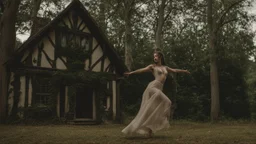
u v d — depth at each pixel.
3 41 17.14
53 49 18.06
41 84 17.50
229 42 25.59
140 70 6.74
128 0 24.08
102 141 6.17
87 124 17.53
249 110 31.50
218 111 24.47
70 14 18.81
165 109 6.38
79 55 18.72
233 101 30.72
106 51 19.89
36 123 16.67
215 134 7.93
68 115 17.61
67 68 18.34
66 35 18.70
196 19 26.80
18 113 16.70
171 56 31.61
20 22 23.02
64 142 6.14
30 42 16.97
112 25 29.08
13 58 16.50
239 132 8.95
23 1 22.64
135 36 28.20
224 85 31.22
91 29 19.53
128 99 28.58
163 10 24.75
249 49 25.27
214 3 25.59
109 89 19.52
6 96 16.67
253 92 35.91
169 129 11.73
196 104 29.28
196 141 6.04
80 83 17.94
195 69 30.83
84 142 6.09
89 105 19.03
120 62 19.80
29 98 17.03
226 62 29.86
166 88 27.03
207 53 26.62
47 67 17.75
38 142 6.23
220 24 24.50
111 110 19.44
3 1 18.94
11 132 9.46
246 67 31.53
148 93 6.49
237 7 23.88
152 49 30.95
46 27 17.52
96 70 19.33
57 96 17.64
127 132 6.23
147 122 6.27
